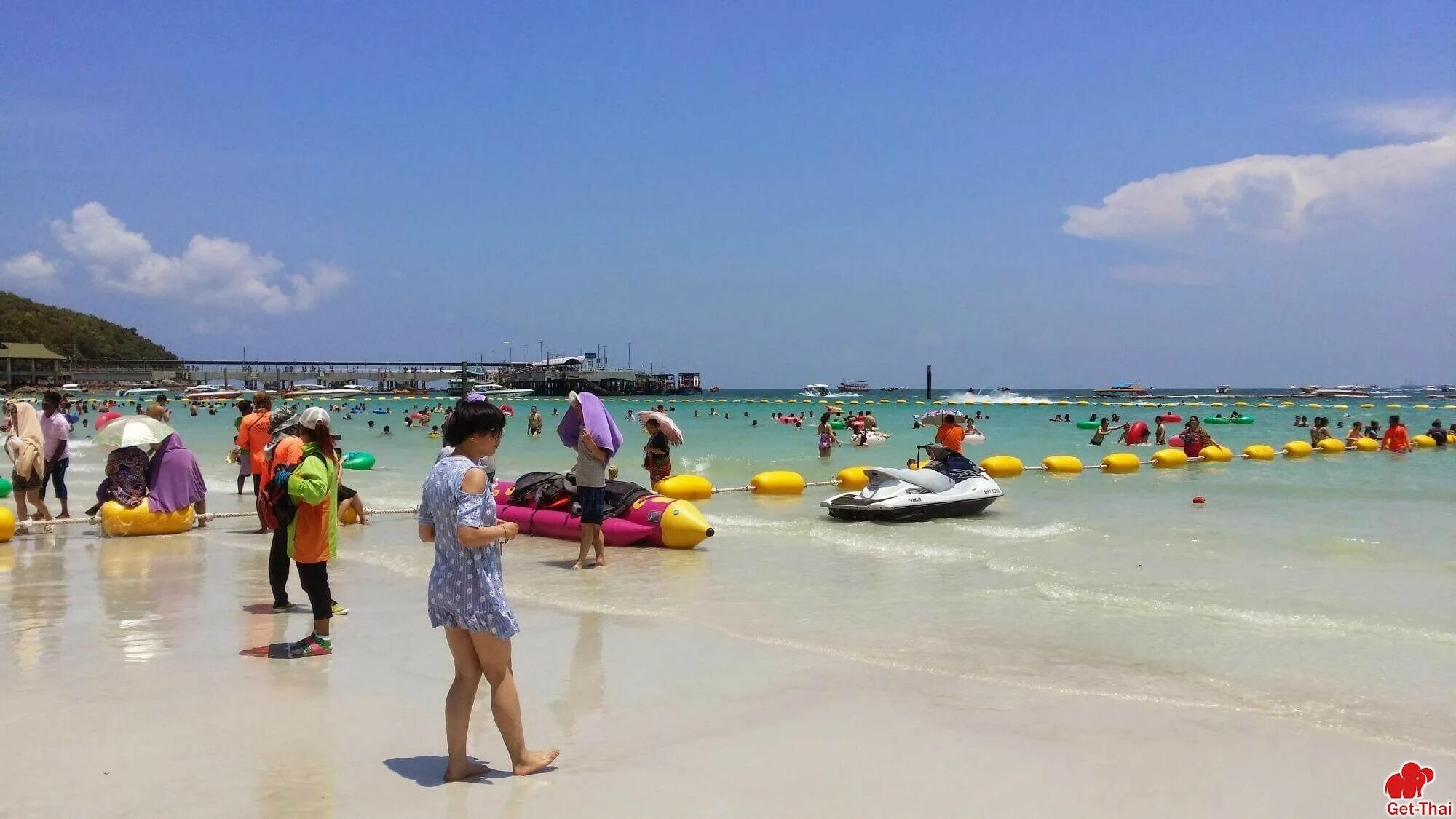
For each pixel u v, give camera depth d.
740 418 58.41
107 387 147.50
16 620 7.89
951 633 7.43
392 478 20.98
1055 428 42.81
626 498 12.02
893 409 73.19
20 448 12.80
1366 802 4.38
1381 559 10.45
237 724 5.32
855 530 12.78
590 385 144.12
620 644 7.16
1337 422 51.25
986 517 14.03
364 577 9.89
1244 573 9.71
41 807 4.20
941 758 4.88
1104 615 7.99
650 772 4.68
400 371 170.38
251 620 7.90
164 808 4.20
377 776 4.59
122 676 6.24
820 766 4.76
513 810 4.21
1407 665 6.55
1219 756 4.92
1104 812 4.25
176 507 12.80
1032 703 5.77
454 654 4.62
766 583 9.41
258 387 155.00
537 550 11.59
